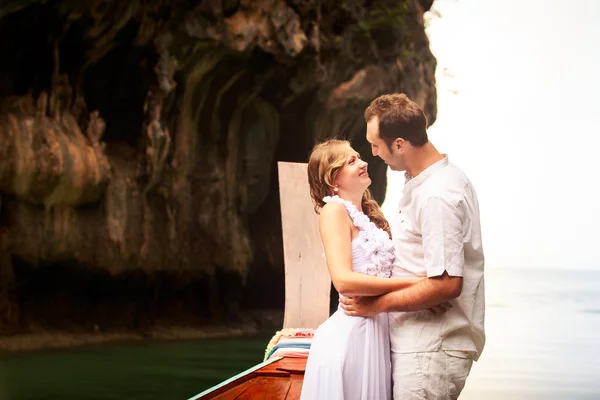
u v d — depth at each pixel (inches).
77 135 735.1
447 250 125.1
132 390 462.3
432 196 127.2
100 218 773.3
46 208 698.8
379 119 134.3
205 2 821.9
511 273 5152.6
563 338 862.5
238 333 888.3
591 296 2390.5
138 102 867.4
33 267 705.0
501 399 416.8
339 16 902.4
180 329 856.3
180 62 839.1
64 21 726.5
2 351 647.1
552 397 430.3
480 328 131.1
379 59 959.6
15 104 677.9
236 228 944.9
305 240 271.0
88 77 836.0
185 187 884.6
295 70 905.5
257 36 847.7
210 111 919.7
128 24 812.6
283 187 270.5
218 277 927.0
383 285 130.5
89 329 776.3
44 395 439.8
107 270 777.6
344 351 137.0
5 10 653.3
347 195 148.3
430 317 131.4
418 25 1035.9
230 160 955.3
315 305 269.1
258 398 183.6
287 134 1002.7
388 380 139.3
